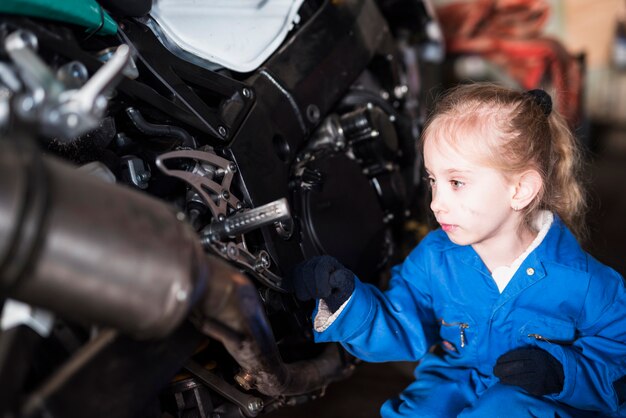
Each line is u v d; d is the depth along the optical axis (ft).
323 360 4.07
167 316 2.37
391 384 5.44
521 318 3.77
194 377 3.47
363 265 4.38
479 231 3.58
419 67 7.89
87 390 2.43
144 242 2.33
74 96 2.36
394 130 4.80
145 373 2.68
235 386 3.77
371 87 5.45
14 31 2.73
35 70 2.36
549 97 3.91
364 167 4.73
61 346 2.84
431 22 6.83
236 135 3.75
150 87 3.42
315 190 4.09
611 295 3.73
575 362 3.55
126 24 3.39
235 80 3.85
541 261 3.75
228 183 3.53
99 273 2.25
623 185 9.89
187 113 3.50
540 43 10.88
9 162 2.14
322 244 4.05
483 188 3.51
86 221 2.24
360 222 4.36
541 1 11.13
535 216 3.87
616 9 13.29
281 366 3.37
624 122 14.07
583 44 13.53
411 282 4.11
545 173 3.76
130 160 3.37
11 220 2.07
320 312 3.66
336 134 4.54
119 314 2.34
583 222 4.52
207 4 3.86
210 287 2.64
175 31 3.65
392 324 3.86
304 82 4.31
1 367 2.27
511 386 3.72
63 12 2.93
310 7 4.69
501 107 3.57
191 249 2.45
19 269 2.12
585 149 5.44
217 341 3.69
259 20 4.13
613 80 13.96
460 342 3.98
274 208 3.19
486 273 3.80
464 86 3.87
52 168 2.26
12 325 2.48
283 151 4.09
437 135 3.60
